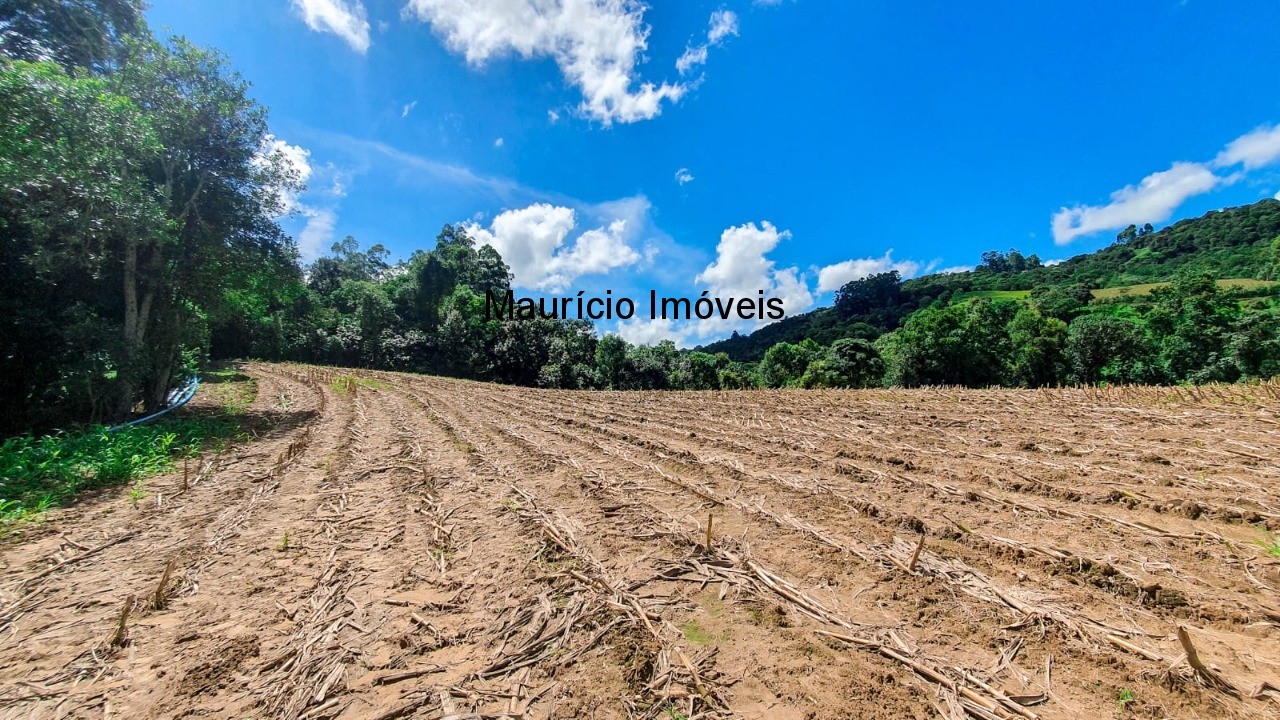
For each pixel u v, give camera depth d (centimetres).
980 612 373
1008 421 1101
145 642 363
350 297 4928
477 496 696
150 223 1148
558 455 905
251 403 1756
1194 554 445
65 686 317
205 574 470
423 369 4044
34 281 1083
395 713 288
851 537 515
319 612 399
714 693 296
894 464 782
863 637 347
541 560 484
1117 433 910
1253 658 311
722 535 529
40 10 1185
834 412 1379
